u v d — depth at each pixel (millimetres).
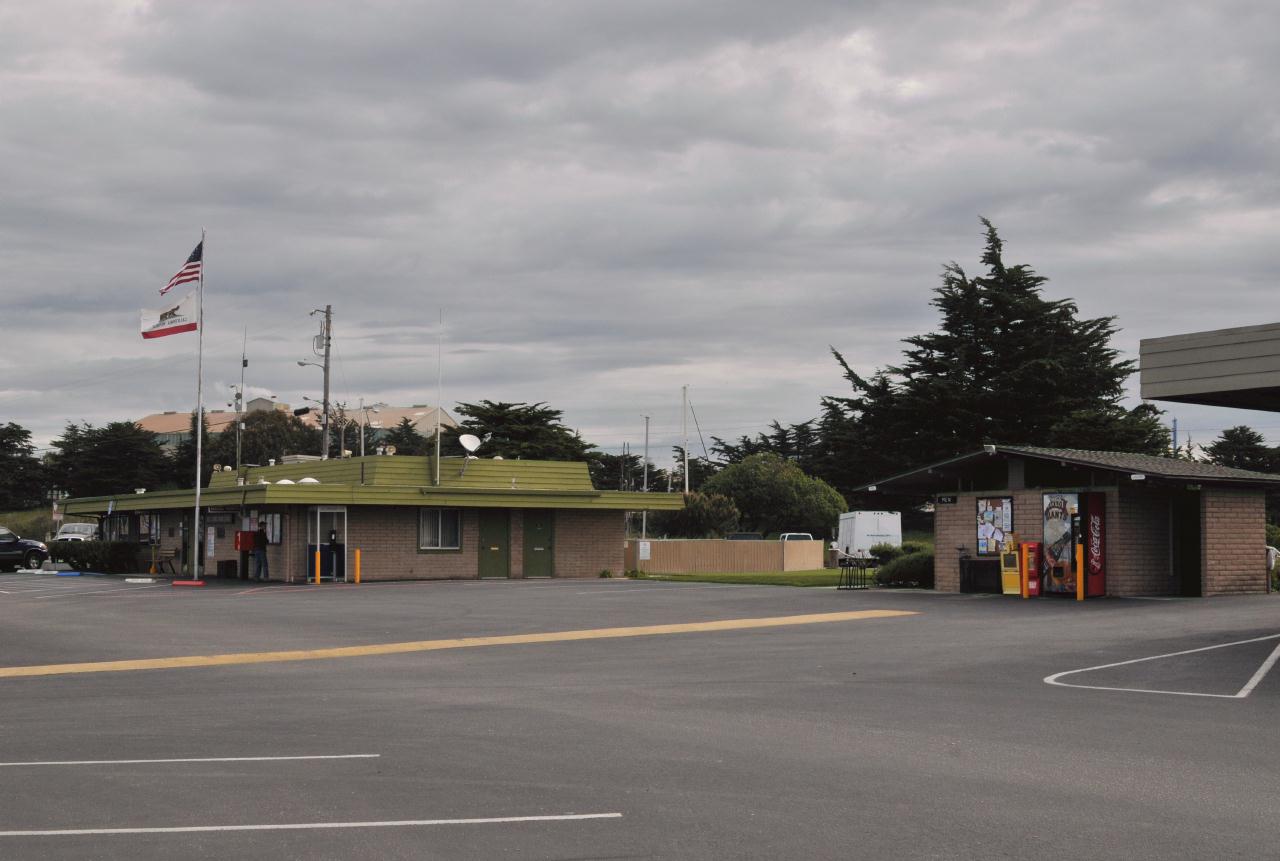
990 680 16344
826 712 13703
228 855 7629
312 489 42562
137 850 7742
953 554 34688
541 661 19344
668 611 28719
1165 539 31797
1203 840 8008
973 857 7578
